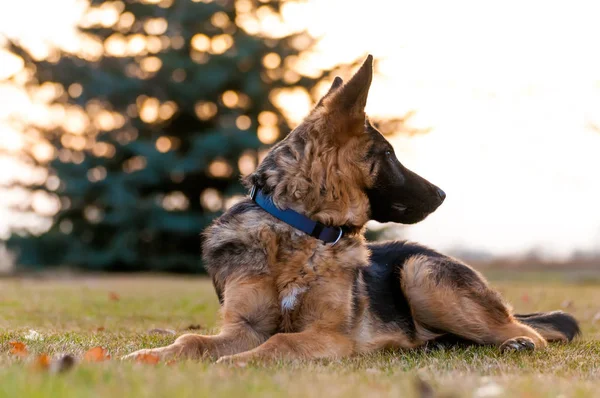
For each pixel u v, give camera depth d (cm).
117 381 368
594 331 878
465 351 619
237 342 567
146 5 2811
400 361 554
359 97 609
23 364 447
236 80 2867
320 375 438
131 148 2739
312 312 577
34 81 2819
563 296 1445
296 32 2869
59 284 1811
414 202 648
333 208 604
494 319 667
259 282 583
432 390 377
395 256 705
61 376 369
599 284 2069
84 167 2762
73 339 661
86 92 2820
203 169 2794
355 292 605
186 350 529
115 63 2850
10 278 2272
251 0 2856
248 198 628
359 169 622
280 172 606
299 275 580
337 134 613
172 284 1856
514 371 498
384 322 643
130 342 661
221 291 625
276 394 354
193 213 2827
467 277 679
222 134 2727
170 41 2884
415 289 673
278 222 593
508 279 2281
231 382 386
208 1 2811
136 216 2736
